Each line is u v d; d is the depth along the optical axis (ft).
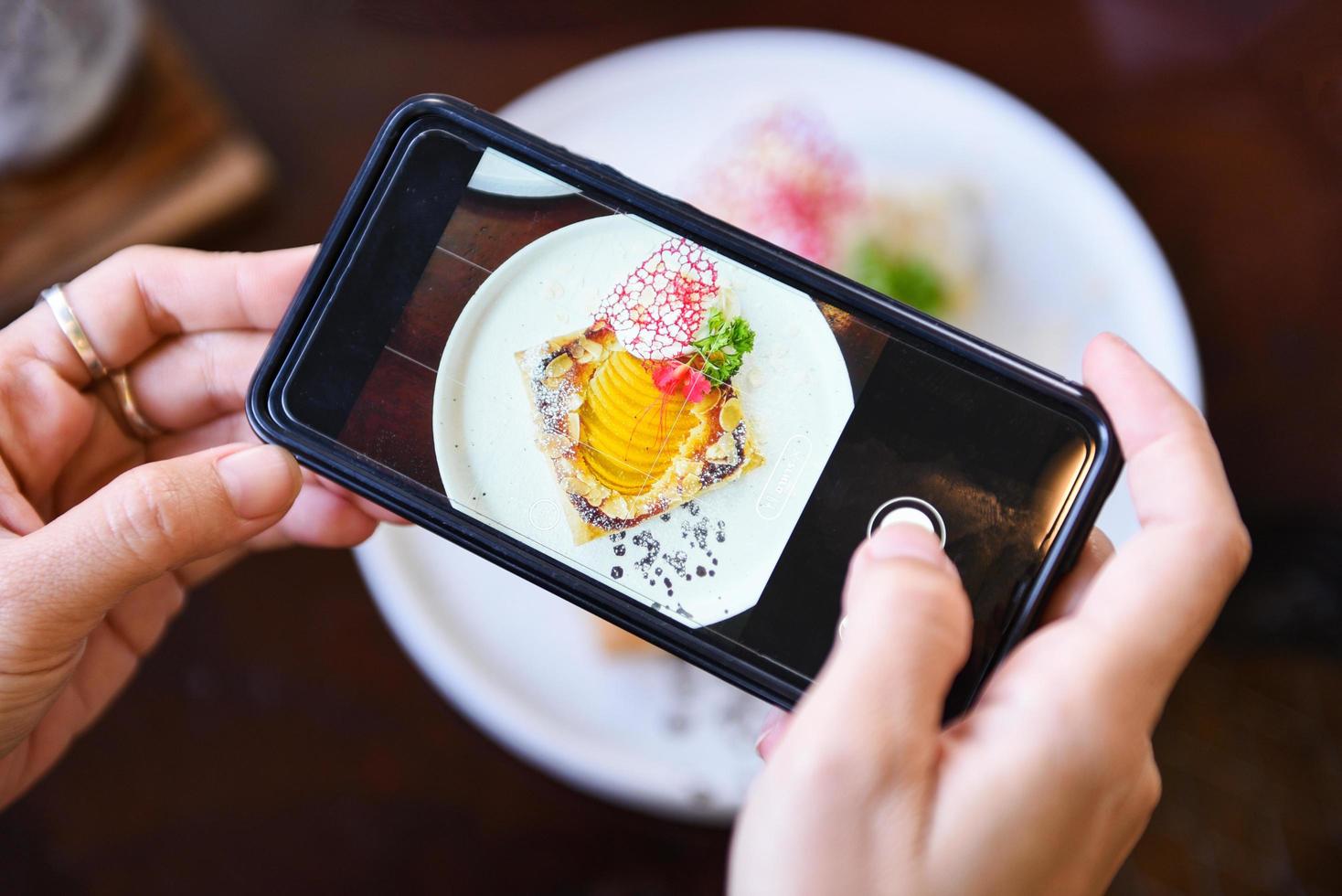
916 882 0.77
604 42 1.28
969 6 1.27
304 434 0.92
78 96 1.17
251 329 1.08
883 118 1.24
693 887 1.21
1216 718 1.20
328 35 1.28
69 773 1.22
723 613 0.91
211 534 0.89
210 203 1.23
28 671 0.89
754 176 1.22
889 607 0.80
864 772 0.77
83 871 1.21
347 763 1.22
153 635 1.11
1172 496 0.86
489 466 0.93
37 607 0.87
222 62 1.28
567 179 0.92
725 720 1.17
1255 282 1.24
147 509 0.87
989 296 1.23
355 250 0.93
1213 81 1.25
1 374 1.01
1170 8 1.25
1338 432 1.22
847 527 0.91
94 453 1.08
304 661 1.23
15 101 1.16
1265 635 1.21
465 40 1.28
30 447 1.02
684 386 0.93
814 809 0.77
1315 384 1.23
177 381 1.08
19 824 1.22
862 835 0.77
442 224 0.93
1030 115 1.21
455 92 1.28
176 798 1.22
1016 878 0.78
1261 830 1.18
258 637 1.23
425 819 1.22
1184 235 1.25
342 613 1.23
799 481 0.92
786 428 0.92
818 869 0.77
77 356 1.04
